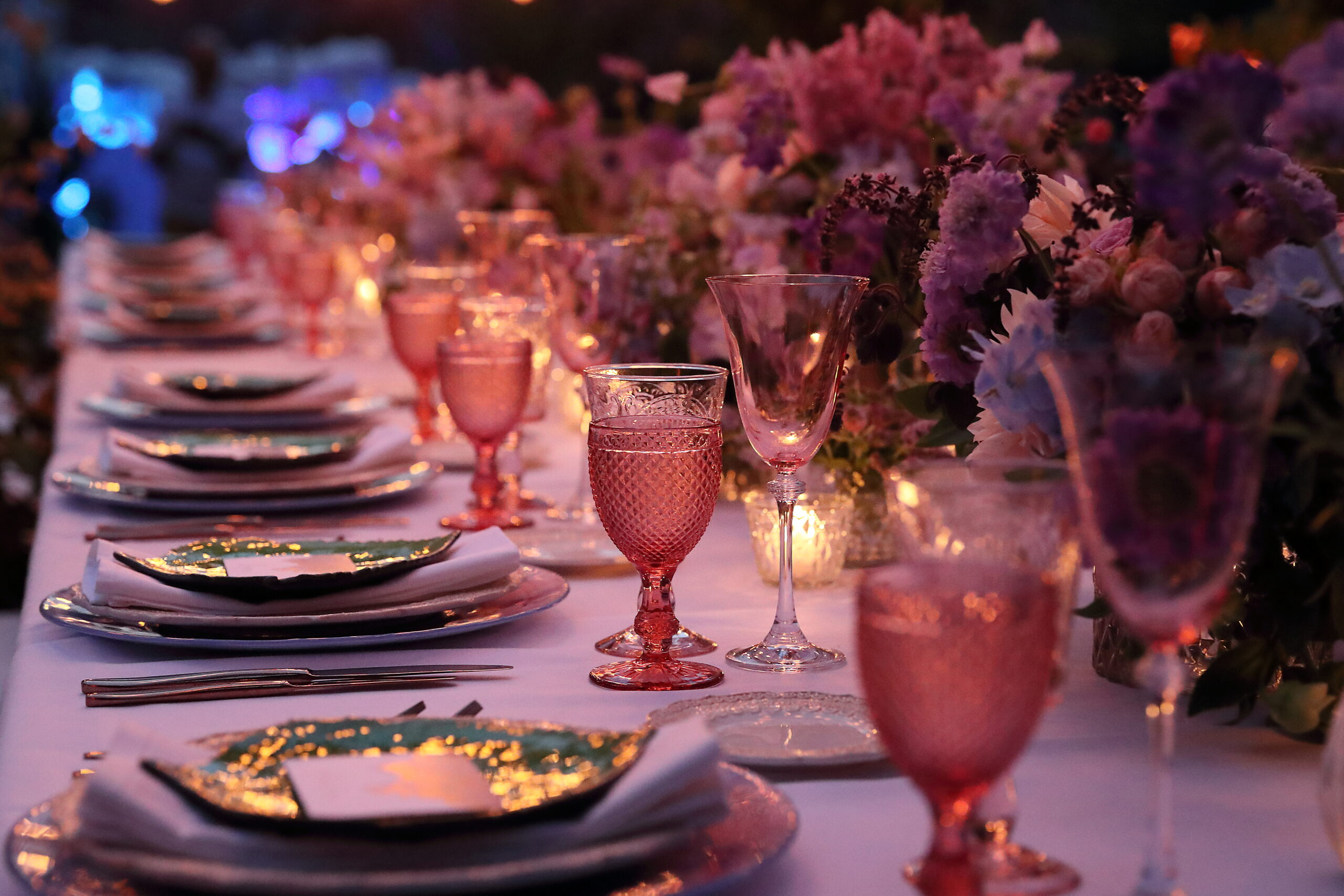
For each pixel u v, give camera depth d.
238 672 1.26
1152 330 1.13
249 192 7.41
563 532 1.80
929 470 0.83
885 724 0.75
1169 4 9.27
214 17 13.24
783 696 1.16
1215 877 0.89
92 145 5.45
